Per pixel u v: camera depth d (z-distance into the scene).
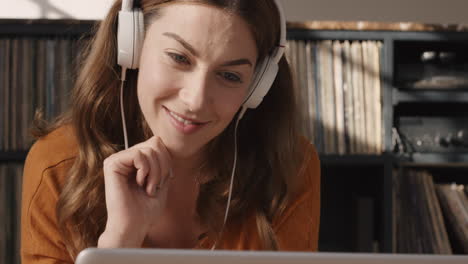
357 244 2.30
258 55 1.03
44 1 2.36
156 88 0.96
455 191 2.36
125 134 1.07
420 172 2.33
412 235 2.31
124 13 0.99
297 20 2.41
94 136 1.17
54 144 1.20
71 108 1.21
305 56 2.25
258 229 1.20
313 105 2.25
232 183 1.17
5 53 2.19
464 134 2.29
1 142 2.19
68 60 2.19
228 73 0.94
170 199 1.21
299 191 1.27
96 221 1.15
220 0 0.91
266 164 1.24
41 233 1.15
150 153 1.01
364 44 2.27
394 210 2.31
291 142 1.25
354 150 2.26
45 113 2.19
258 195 1.23
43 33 2.17
